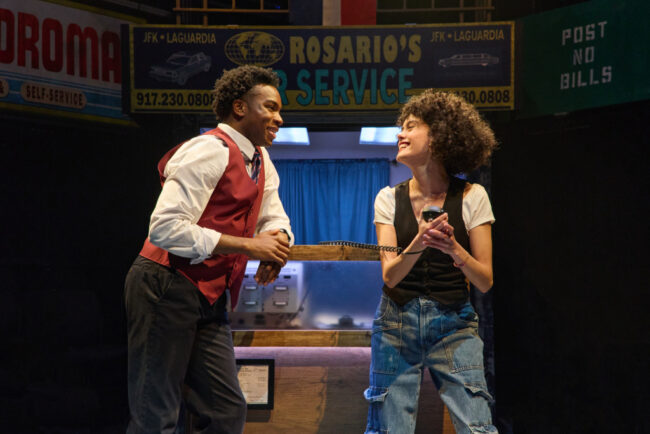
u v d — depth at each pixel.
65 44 3.74
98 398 3.84
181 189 1.51
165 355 1.55
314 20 3.29
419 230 1.56
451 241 1.55
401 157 1.71
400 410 1.71
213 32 3.17
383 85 3.17
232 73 1.76
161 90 3.17
